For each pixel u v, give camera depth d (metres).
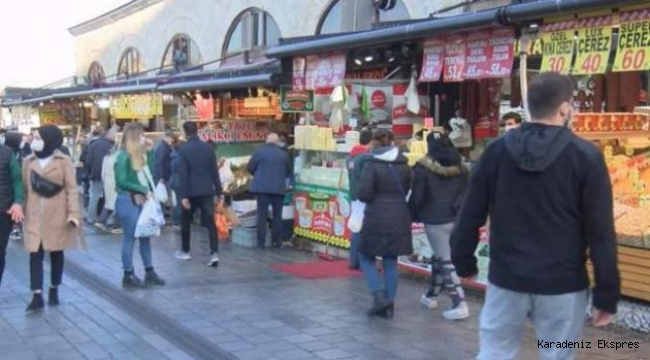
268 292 8.14
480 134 9.52
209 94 15.28
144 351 6.17
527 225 3.34
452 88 9.89
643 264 6.21
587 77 8.05
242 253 10.64
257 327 6.73
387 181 6.89
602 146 6.97
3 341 6.43
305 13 16.44
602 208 3.22
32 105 26.31
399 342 6.25
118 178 8.31
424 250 8.59
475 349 6.05
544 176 3.29
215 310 7.35
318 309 7.38
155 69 22.97
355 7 14.80
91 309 7.54
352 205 8.19
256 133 14.08
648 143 6.95
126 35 27.03
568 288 3.30
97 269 9.44
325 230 10.43
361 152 8.48
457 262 3.66
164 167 12.97
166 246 11.27
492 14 6.78
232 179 12.06
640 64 5.89
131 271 8.45
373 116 10.03
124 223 8.35
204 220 9.81
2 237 7.56
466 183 7.03
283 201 11.09
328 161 10.67
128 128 8.34
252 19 19.05
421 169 6.95
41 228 7.37
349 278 8.88
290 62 10.91
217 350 6.05
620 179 6.88
